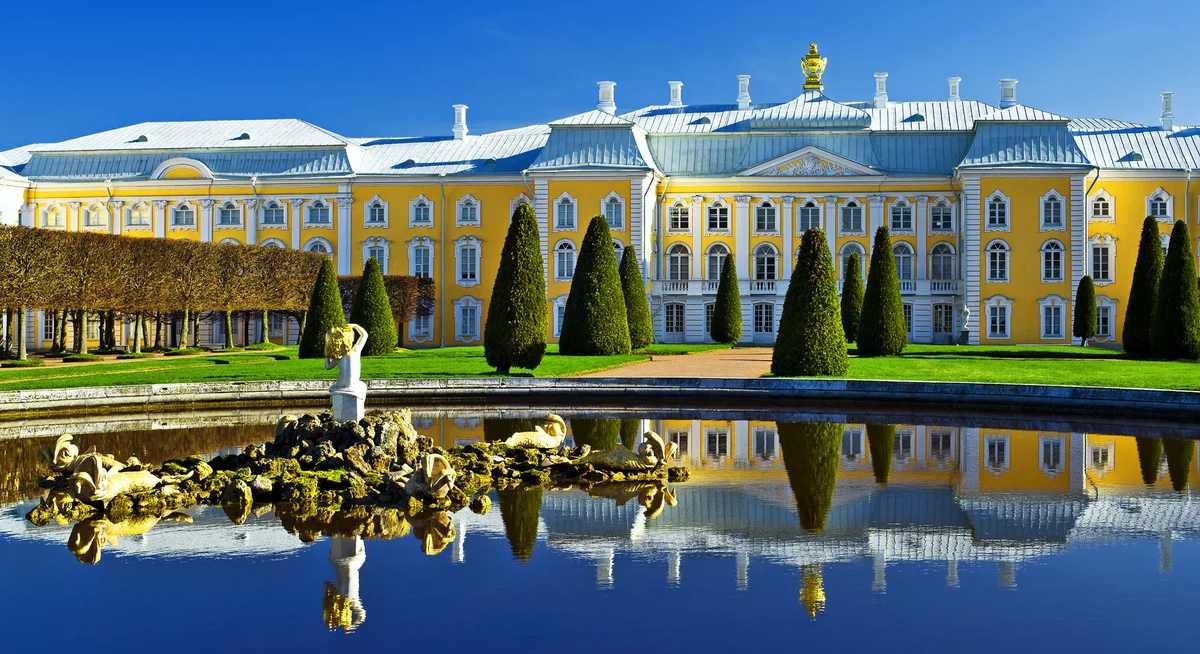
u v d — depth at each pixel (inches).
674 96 3245.6
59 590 490.6
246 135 3073.3
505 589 490.9
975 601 471.8
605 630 438.6
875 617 452.1
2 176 2925.7
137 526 607.8
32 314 2856.8
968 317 2775.6
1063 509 645.9
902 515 631.8
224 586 497.0
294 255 2615.7
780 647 420.5
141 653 416.8
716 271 2935.5
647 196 2844.5
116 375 1480.1
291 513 641.0
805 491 705.6
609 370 1654.8
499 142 3090.6
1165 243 2842.0
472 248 2950.3
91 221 2992.1
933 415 1154.7
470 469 758.5
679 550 554.6
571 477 756.0
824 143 2965.1
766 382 1310.3
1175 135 2957.7
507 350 1510.8
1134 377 1453.0
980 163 2768.2
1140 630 436.8
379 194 2965.1
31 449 895.7
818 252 1507.1
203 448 892.6
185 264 2311.8
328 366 768.3
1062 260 2758.4
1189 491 699.4
